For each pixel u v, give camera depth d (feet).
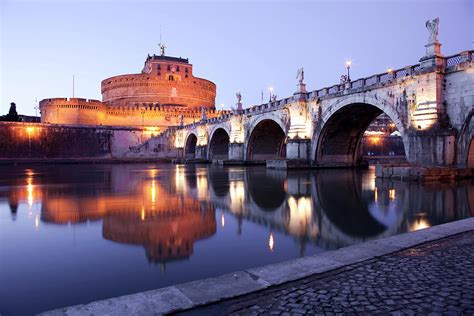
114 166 177.58
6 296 19.40
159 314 14.73
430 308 15.03
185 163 217.15
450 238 26.12
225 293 16.69
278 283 17.89
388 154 258.37
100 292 19.80
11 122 218.18
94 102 282.15
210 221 38.01
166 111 311.06
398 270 19.61
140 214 41.98
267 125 162.81
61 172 124.16
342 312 14.80
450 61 78.43
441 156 75.66
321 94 120.88
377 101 95.40
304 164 124.67
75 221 38.40
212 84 380.99
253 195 58.13
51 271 23.22
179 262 24.73
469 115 73.67
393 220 37.37
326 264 20.57
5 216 41.09
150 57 368.89
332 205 47.52
